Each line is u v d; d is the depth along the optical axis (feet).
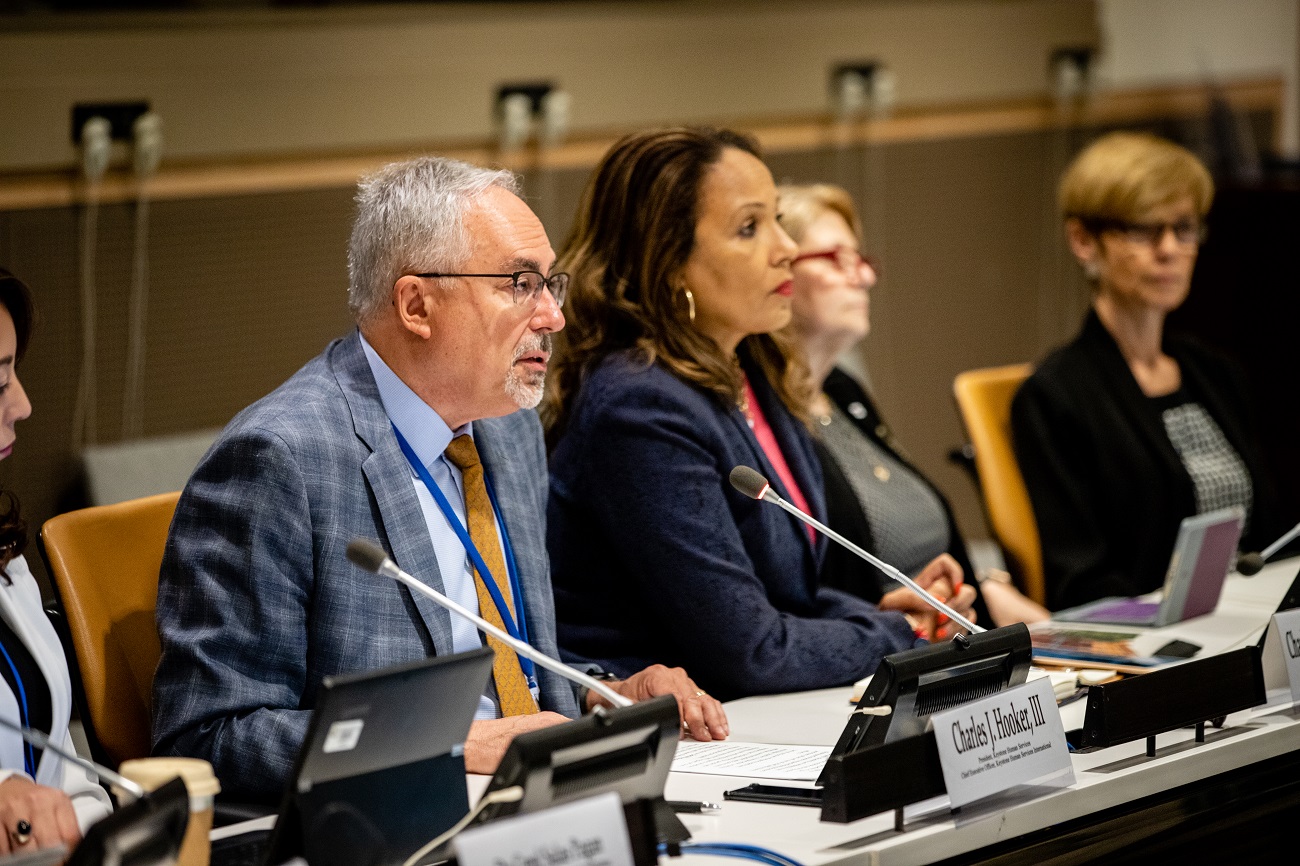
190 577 9.92
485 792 7.61
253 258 21.40
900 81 27.81
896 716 8.73
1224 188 28.12
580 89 24.17
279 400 10.45
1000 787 8.82
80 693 10.55
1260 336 27.91
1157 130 31.37
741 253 12.97
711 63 25.62
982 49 28.78
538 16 23.85
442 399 10.69
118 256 20.16
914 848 8.34
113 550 10.96
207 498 9.99
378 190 10.68
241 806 9.53
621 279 13.16
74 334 19.84
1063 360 17.89
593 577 12.94
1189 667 9.99
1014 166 29.60
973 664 9.09
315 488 10.11
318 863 7.61
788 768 9.69
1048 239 30.19
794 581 13.21
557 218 24.13
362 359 10.75
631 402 12.62
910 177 28.27
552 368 13.44
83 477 19.47
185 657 9.73
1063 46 29.76
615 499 12.54
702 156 13.05
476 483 11.10
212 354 21.15
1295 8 33.17
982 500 17.76
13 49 18.99
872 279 16.22
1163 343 18.49
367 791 7.81
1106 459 17.37
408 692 7.72
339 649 10.08
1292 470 27.66
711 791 9.30
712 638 12.16
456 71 22.99
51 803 8.48
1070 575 16.99
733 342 13.47
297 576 9.99
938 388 29.04
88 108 19.62
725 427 12.99
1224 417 18.12
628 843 7.35
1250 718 10.76
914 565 15.66
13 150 19.08
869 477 15.83
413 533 10.39
